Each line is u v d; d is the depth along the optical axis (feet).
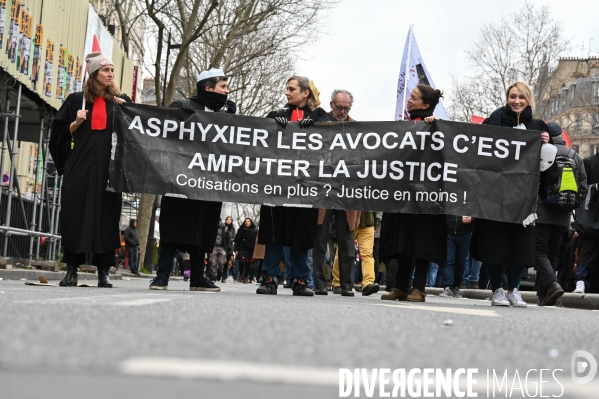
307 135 29.89
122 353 6.93
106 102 28.14
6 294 16.93
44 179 47.42
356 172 29.63
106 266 28.19
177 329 9.25
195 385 5.59
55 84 46.60
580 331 12.57
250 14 100.07
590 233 38.22
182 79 114.52
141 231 84.23
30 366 5.97
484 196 28.78
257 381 5.92
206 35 102.27
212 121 29.45
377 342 8.92
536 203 28.68
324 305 18.54
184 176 28.91
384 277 75.15
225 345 7.88
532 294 46.91
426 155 29.40
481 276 58.85
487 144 29.12
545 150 28.94
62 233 27.25
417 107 30.19
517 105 29.40
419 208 29.07
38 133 52.85
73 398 4.81
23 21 40.11
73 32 49.88
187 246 29.14
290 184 29.60
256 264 103.09
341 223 37.04
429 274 57.36
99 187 27.48
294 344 8.27
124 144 28.27
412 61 42.09
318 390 5.78
